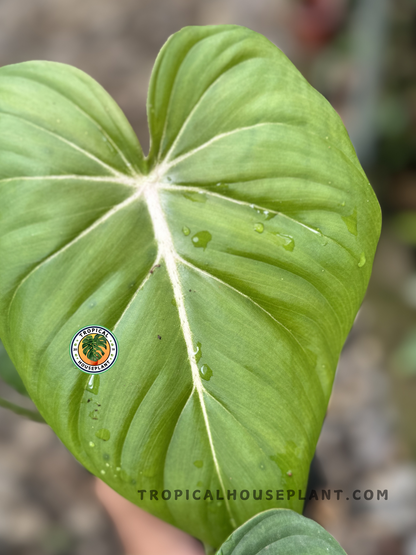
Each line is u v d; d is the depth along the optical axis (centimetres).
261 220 25
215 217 25
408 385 74
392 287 85
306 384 25
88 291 24
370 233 26
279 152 25
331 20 86
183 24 111
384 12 77
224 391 25
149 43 109
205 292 25
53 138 25
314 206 25
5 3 116
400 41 99
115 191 25
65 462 73
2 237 24
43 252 24
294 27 92
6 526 68
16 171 24
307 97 26
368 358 77
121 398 24
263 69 26
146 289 25
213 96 26
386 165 95
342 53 89
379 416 72
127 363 24
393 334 79
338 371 76
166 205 25
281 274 25
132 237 25
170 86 25
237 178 25
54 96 25
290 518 24
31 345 24
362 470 68
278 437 25
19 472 72
